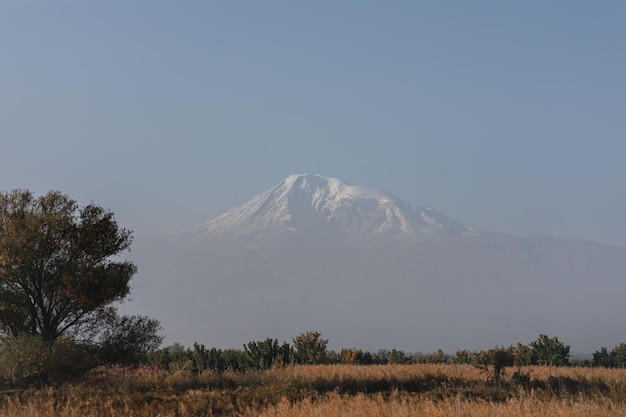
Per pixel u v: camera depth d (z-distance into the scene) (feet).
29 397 99.50
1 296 126.31
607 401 87.86
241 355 182.70
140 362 142.92
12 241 126.62
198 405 93.15
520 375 114.52
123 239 136.56
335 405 82.38
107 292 130.41
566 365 193.06
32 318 130.31
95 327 133.69
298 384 116.26
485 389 104.73
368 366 151.53
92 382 125.59
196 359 179.52
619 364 201.98
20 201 132.57
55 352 123.95
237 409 92.84
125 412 88.84
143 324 135.13
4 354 121.90
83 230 131.34
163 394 106.01
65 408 88.84
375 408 78.54
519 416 73.41
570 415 73.87
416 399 91.15
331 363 190.60
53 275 131.34
